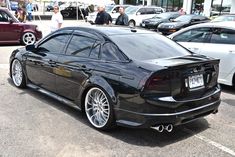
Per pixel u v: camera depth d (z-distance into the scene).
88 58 5.16
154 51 5.04
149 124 4.27
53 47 6.00
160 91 4.27
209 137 4.84
